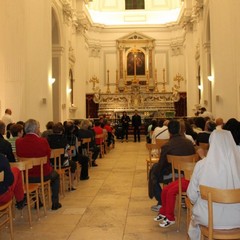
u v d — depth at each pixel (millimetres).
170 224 4996
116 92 25844
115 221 5426
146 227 5125
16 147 5816
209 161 3438
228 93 12391
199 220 3557
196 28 20703
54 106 16812
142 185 8016
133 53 26875
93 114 25094
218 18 12578
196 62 20812
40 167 5688
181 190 4887
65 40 17453
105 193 7277
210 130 7023
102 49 27375
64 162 7234
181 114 25141
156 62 27062
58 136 7160
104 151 13906
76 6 21781
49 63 13219
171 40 26922
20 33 11383
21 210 5684
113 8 27812
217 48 12617
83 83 22281
